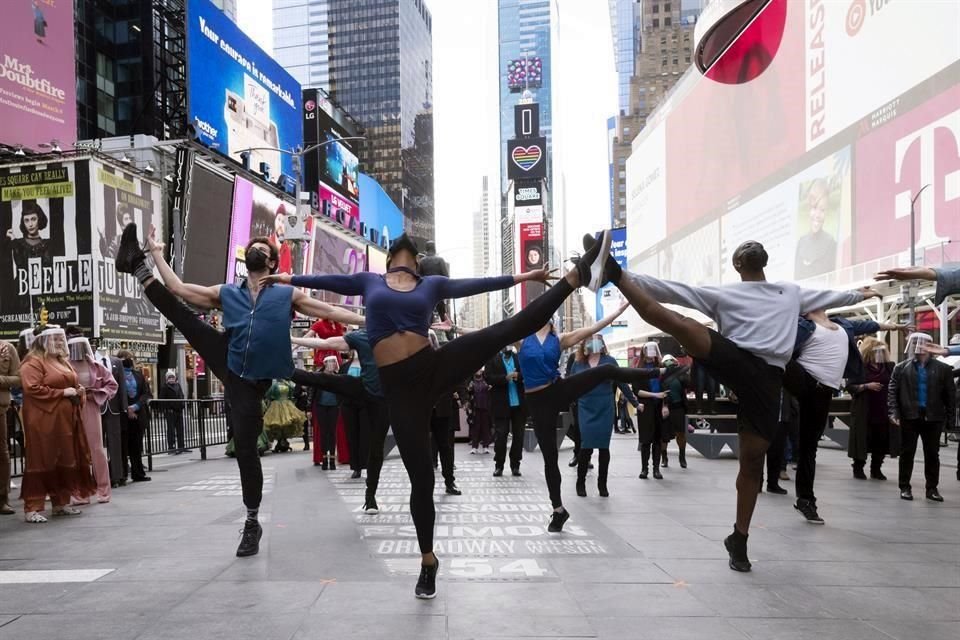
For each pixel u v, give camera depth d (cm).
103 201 2586
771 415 459
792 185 3597
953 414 787
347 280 446
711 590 429
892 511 722
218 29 3819
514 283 448
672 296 458
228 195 3080
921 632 357
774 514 702
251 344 513
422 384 411
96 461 817
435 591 420
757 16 3888
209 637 350
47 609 398
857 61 3050
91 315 2500
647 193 6397
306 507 750
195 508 757
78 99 4550
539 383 620
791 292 467
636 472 1092
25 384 711
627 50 16112
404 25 13638
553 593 422
